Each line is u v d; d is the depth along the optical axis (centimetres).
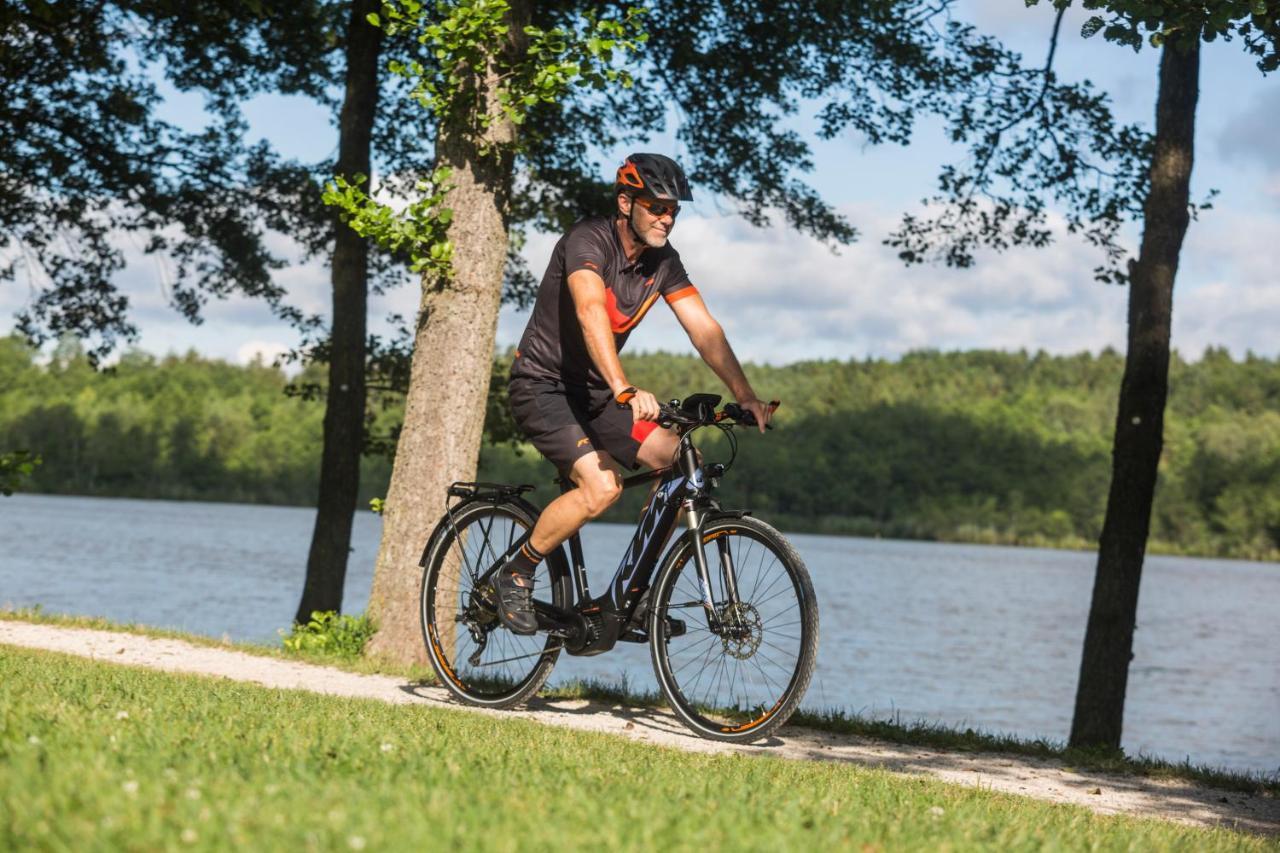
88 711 481
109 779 344
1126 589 1301
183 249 2091
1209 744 3078
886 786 523
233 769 378
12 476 1300
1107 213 1653
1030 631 6519
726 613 644
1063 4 889
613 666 2964
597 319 625
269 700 612
